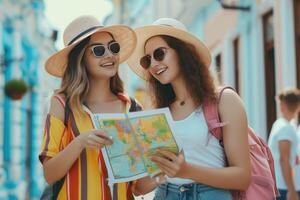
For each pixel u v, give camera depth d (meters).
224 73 12.00
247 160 3.14
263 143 3.48
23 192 13.64
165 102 3.57
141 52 3.59
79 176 3.12
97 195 3.12
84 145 3.00
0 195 11.55
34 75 15.55
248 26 10.60
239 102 3.21
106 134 2.96
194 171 2.99
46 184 3.17
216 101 3.23
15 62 13.45
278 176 5.41
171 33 3.38
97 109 3.30
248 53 10.66
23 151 14.23
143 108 3.49
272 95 9.90
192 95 3.31
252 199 3.23
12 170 12.84
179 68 3.40
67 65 3.32
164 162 2.92
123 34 3.44
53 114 3.21
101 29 3.26
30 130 15.40
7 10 12.94
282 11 8.73
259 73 10.04
